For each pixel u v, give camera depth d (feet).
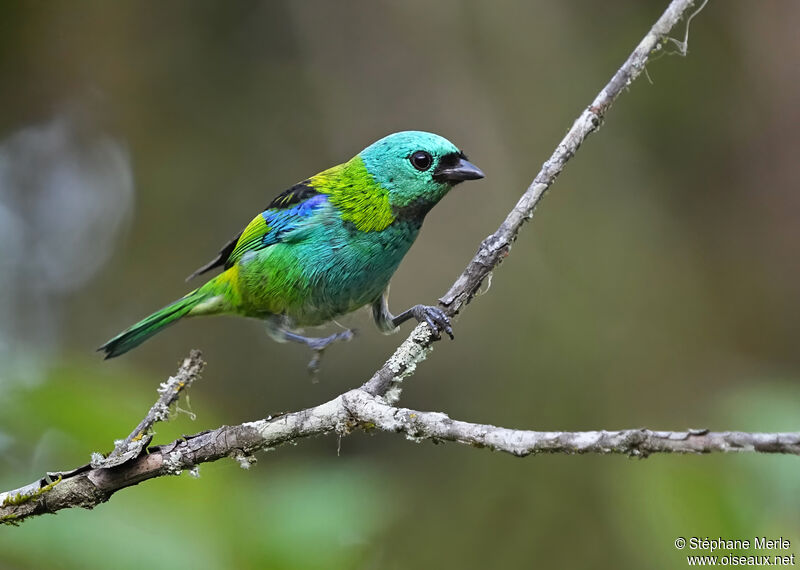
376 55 49.90
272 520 20.51
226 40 51.16
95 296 49.75
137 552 19.10
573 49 49.37
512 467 40.11
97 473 16.88
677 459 24.40
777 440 11.43
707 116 49.11
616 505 36.94
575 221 46.98
